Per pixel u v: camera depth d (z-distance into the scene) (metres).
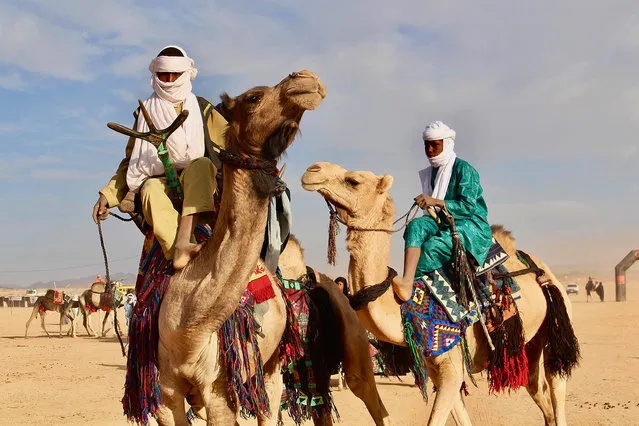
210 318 5.12
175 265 5.32
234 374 5.45
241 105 4.88
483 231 8.27
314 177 7.59
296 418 8.06
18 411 12.68
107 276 6.27
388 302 7.76
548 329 8.96
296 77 4.76
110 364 21.30
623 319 36.22
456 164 8.52
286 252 8.02
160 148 5.73
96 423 11.48
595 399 12.59
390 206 7.79
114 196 6.21
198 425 10.52
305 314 7.70
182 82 6.07
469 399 12.98
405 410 12.00
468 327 8.09
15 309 83.88
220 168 6.20
